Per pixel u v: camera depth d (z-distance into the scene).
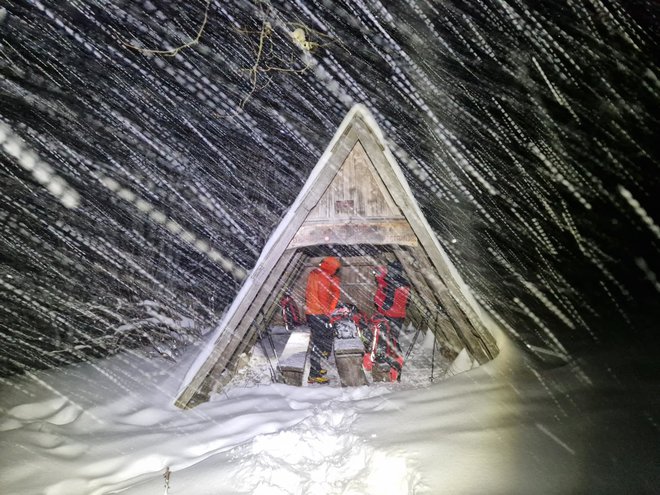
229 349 4.48
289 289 6.15
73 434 4.21
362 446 3.29
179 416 4.40
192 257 9.01
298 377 4.96
